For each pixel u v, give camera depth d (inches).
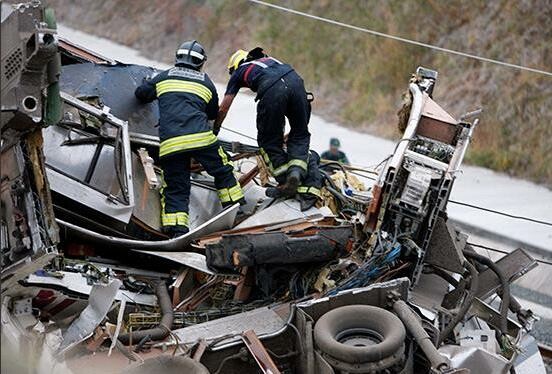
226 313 767.7
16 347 669.9
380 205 818.2
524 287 1274.6
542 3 1886.1
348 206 887.1
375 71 1994.3
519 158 1743.4
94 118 850.8
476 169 1760.6
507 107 1818.4
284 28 2170.3
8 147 687.7
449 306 836.0
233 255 762.2
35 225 671.8
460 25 1963.6
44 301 719.1
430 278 858.8
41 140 682.8
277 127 869.8
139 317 738.2
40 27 634.2
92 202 800.3
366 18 2071.9
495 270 862.5
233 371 695.7
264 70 868.0
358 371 666.8
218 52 2233.0
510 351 815.7
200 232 810.2
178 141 828.6
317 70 2068.2
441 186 810.2
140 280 793.6
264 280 773.3
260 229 826.8
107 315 721.0
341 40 2071.9
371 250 813.2
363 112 1942.7
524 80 1825.8
